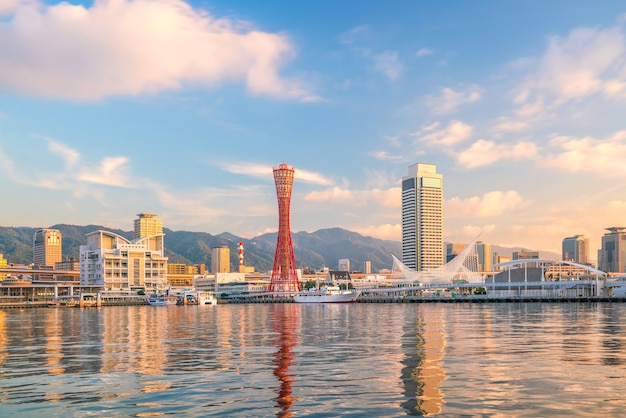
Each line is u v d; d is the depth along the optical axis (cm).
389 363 4469
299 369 4219
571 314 13375
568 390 3359
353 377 3847
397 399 3167
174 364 4572
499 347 5512
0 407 3098
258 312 18300
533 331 7606
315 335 7356
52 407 3083
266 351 5447
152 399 3247
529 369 4097
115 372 4184
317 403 3098
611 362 4419
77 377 3984
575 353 4978
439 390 3388
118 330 9038
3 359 5016
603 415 2811
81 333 8406
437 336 6900
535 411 2884
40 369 4372
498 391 3344
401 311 17238
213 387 3569
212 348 5784
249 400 3192
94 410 3011
